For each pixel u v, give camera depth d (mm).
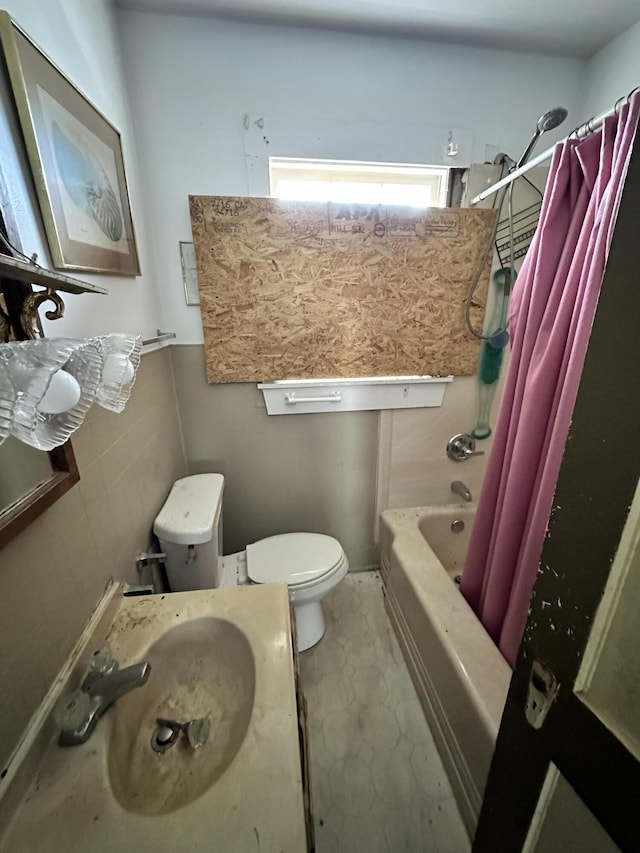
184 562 1171
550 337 968
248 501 1751
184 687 761
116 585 873
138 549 1071
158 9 1156
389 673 1391
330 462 1742
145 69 1206
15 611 556
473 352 1642
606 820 393
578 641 426
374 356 1577
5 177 624
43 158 712
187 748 647
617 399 369
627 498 361
